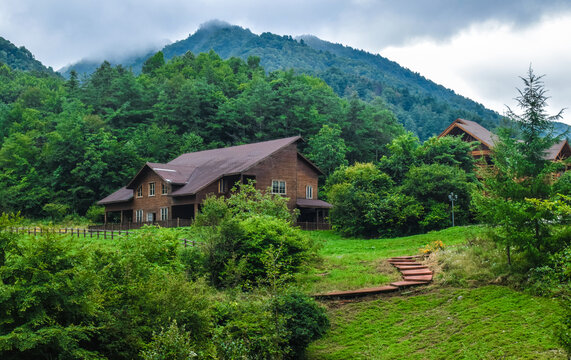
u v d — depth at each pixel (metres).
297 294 16.98
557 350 13.51
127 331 12.82
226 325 15.03
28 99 106.25
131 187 51.03
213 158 51.16
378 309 18.94
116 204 54.12
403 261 24.28
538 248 18.55
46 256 11.59
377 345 16.42
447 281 19.83
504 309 16.69
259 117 84.44
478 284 19.09
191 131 82.31
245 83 109.56
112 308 13.38
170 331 11.86
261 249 22.33
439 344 15.58
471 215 38.34
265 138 83.38
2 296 10.45
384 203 37.50
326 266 25.48
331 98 93.56
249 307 15.88
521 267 18.80
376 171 43.28
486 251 21.52
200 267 21.28
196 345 13.58
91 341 12.70
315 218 51.81
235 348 13.32
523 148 20.52
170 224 41.81
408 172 42.16
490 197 20.47
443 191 37.66
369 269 23.86
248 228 23.17
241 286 20.64
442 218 36.31
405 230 37.47
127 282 14.27
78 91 101.25
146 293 14.04
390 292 20.16
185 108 83.94
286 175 46.56
